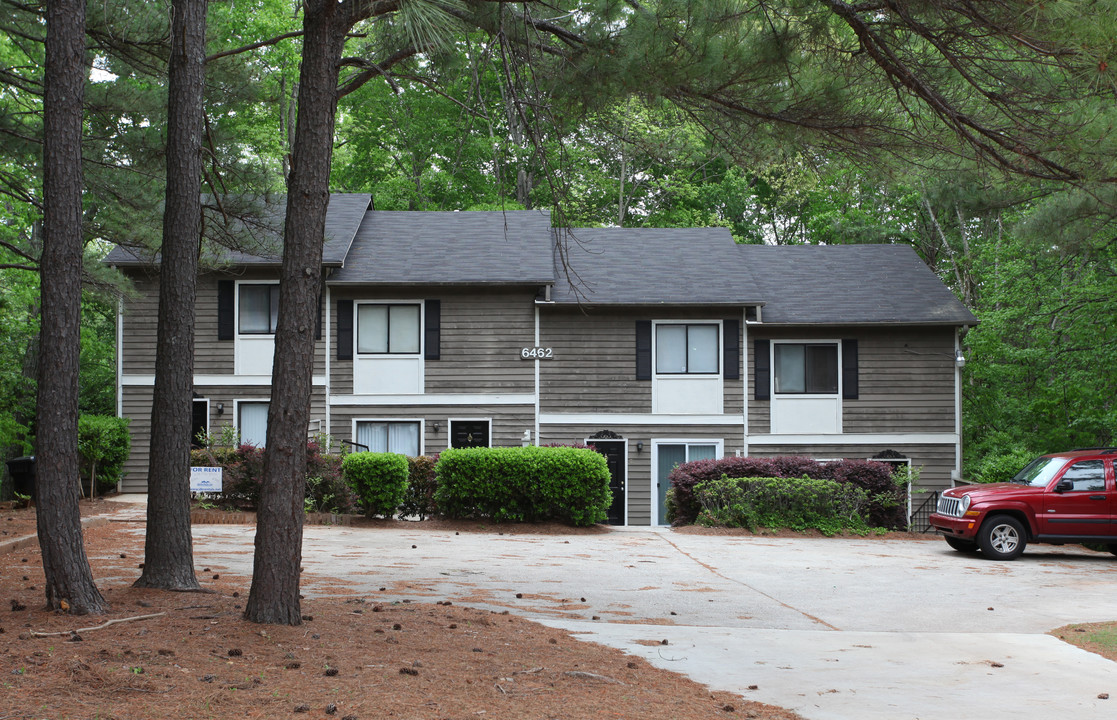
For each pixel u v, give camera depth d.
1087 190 9.88
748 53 9.19
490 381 23.64
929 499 23.39
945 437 24.22
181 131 9.52
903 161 10.42
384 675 6.21
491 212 27.20
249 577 10.66
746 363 24.11
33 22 13.73
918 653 8.18
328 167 7.76
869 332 24.45
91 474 21.47
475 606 9.73
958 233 34.22
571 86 9.40
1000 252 25.86
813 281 26.08
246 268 23.36
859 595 11.63
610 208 37.31
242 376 23.34
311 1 7.70
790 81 9.63
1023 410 25.98
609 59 9.09
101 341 34.53
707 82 9.45
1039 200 19.66
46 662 5.95
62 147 7.67
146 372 23.22
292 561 7.61
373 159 34.09
